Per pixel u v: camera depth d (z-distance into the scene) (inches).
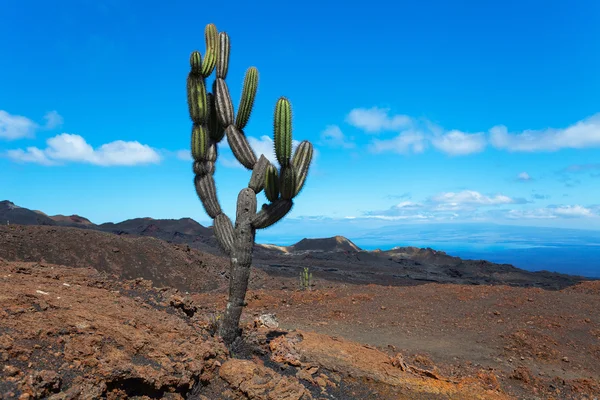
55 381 159.3
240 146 305.4
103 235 1072.2
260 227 290.8
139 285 335.6
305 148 299.6
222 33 333.4
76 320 201.6
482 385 294.7
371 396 254.5
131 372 180.5
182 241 2193.7
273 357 281.3
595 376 366.3
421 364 360.8
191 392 203.6
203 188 314.0
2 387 146.5
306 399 221.3
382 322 501.7
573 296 609.0
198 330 270.5
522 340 428.8
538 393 319.0
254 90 313.6
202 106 311.6
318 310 557.0
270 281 1076.5
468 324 493.4
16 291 215.5
